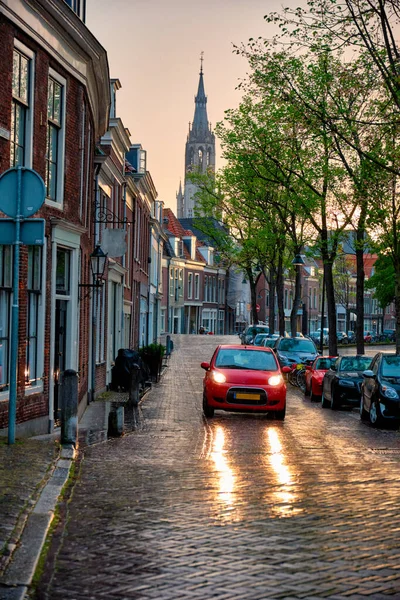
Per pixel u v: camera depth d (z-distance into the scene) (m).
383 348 69.75
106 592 5.66
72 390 12.94
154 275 53.25
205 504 8.77
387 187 24.17
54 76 15.42
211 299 92.94
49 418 15.55
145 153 39.41
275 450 13.56
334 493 9.52
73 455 11.77
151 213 49.12
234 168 37.62
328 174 29.70
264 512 8.38
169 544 7.00
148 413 19.81
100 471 10.88
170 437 15.06
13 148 13.66
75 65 16.52
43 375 15.13
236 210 46.44
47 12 14.41
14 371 11.93
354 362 23.64
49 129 15.54
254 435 15.85
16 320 11.66
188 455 12.70
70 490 9.46
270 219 42.28
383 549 6.90
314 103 23.45
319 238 33.81
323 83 23.16
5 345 13.34
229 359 20.09
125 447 13.45
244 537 7.27
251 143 32.56
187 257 86.56
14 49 13.47
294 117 23.53
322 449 13.84
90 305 22.67
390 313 127.44
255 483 10.15
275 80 24.12
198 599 5.51
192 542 7.07
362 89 21.38
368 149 23.59
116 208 29.11
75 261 17.19
